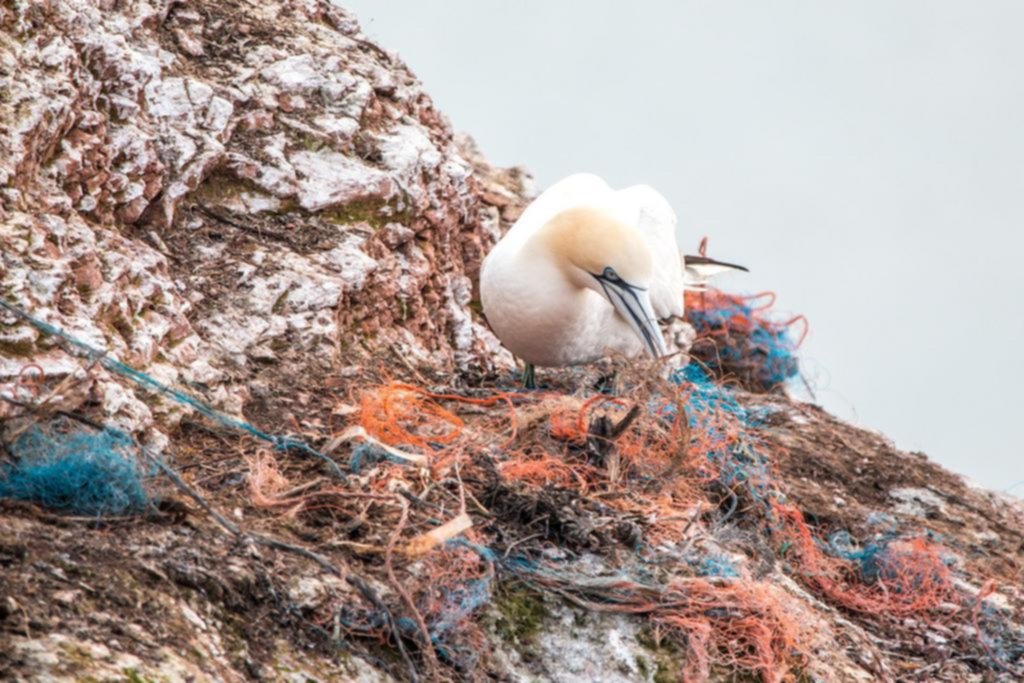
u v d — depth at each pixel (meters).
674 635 10.33
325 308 13.79
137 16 15.23
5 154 11.50
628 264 13.88
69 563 8.20
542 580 10.30
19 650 7.32
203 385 11.93
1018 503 16.38
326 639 8.86
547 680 9.73
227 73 15.74
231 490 10.13
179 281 13.27
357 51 17.59
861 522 14.61
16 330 9.89
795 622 10.95
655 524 11.52
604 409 13.21
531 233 14.91
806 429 16.81
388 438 11.78
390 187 15.88
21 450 9.21
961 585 13.77
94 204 12.86
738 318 21.88
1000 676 12.38
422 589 9.49
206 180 14.74
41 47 12.85
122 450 9.74
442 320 16.55
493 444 12.16
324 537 9.73
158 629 8.02
